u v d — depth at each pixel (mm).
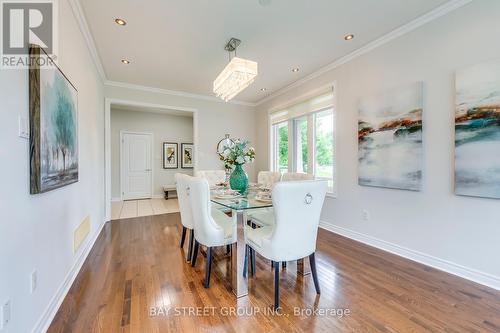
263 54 3131
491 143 1871
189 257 2467
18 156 1191
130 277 2104
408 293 1848
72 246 2057
